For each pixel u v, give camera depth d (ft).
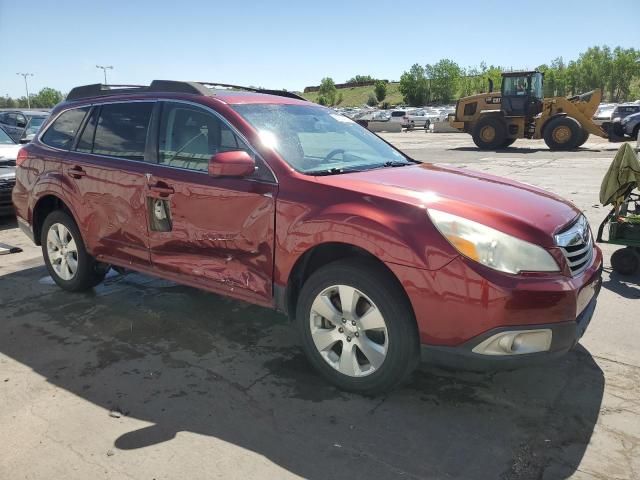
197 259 12.43
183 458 8.68
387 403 10.28
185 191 12.24
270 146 11.50
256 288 11.44
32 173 16.24
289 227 10.64
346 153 12.98
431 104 353.72
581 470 8.41
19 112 47.34
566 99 67.26
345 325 10.34
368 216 9.71
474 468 8.46
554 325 9.04
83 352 12.35
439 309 9.19
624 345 12.60
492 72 300.40
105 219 14.17
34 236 16.74
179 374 11.36
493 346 9.05
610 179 17.08
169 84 13.48
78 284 15.70
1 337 13.10
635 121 75.36
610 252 20.18
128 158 13.74
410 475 8.31
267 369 11.59
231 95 13.14
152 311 14.71
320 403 10.28
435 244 9.17
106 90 15.34
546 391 10.68
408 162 14.01
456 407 10.15
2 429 9.43
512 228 9.30
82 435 9.25
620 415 9.84
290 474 8.33
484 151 67.51
